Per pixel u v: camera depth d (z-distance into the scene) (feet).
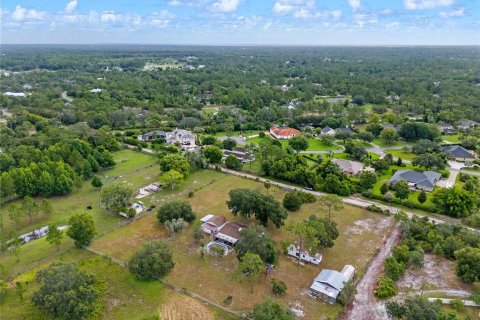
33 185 318.45
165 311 188.24
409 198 326.03
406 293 206.49
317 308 192.65
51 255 234.58
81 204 312.09
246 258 202.80
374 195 325.62
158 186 345.72
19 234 264.72
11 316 182.60
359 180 356.38
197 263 227.81
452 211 291.38
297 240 247.29
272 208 262.67
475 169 401.29
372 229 273.75
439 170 389.19
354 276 218.79
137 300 195.72
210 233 262.88
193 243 250.57
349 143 455.22
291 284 211.00
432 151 450.30
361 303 198.29
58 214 293.64
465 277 208.44
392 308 177.58
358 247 249.96
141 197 323.78
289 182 364.38
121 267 221.87
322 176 360.07
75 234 238.68
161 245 221.05
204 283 209.67
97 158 390.83
